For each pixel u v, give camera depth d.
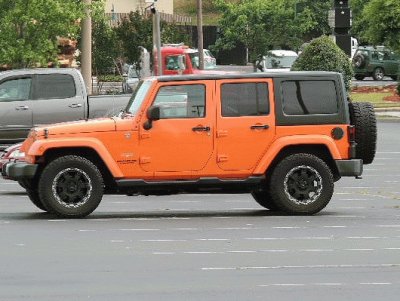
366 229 21.23
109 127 23.08
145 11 73.69
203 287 15.10
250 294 14.57
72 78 35.66
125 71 73.56
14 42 46.91
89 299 14.27
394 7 65.56
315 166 23.31
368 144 23.80
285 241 19.59
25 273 16.28
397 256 17.84
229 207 25.72
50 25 47.25
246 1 81.50
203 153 23.27
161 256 17.91
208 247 18.91
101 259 17.59
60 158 22.91
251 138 23.34
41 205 24.34
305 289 14.94
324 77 23.62
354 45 94.56
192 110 23.31
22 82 35.66
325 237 20.11
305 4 90.94
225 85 23.39
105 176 23.47
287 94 23.48
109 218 23.23
